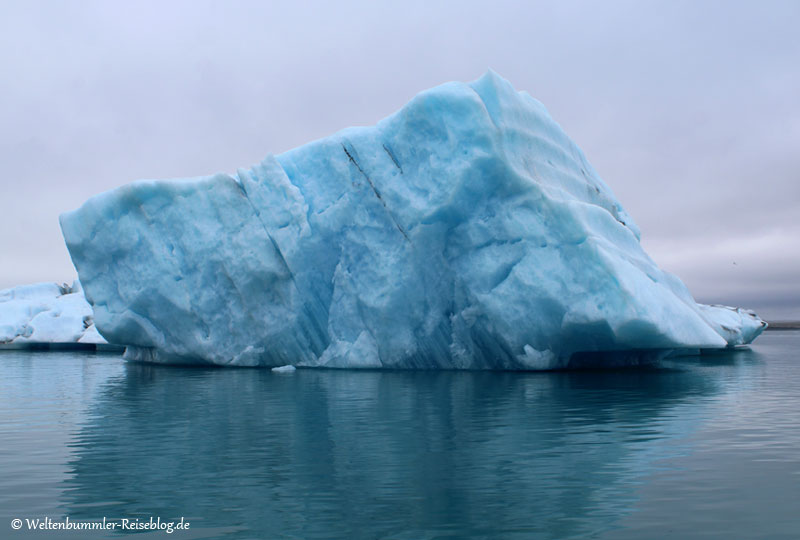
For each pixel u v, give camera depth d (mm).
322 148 15969
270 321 15938
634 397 9180
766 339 35250
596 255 12578
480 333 14219
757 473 4746
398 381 11828
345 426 6887
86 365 18062
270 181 15922
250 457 5410
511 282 13422
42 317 29000
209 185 16609
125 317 17562
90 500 4246
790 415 7453
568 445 5773
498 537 3492
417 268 14242
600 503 4062
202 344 16688
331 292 15602
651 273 14438
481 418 7340
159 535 3604
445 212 13844
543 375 12930
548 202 13406
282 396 9656
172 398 9578
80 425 7113
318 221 15250
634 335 12383
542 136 15586
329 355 15398
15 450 5766
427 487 4449
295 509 4012
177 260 16797
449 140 13898
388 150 15023
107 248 17672
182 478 4750
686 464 5031
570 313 12672
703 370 14289
